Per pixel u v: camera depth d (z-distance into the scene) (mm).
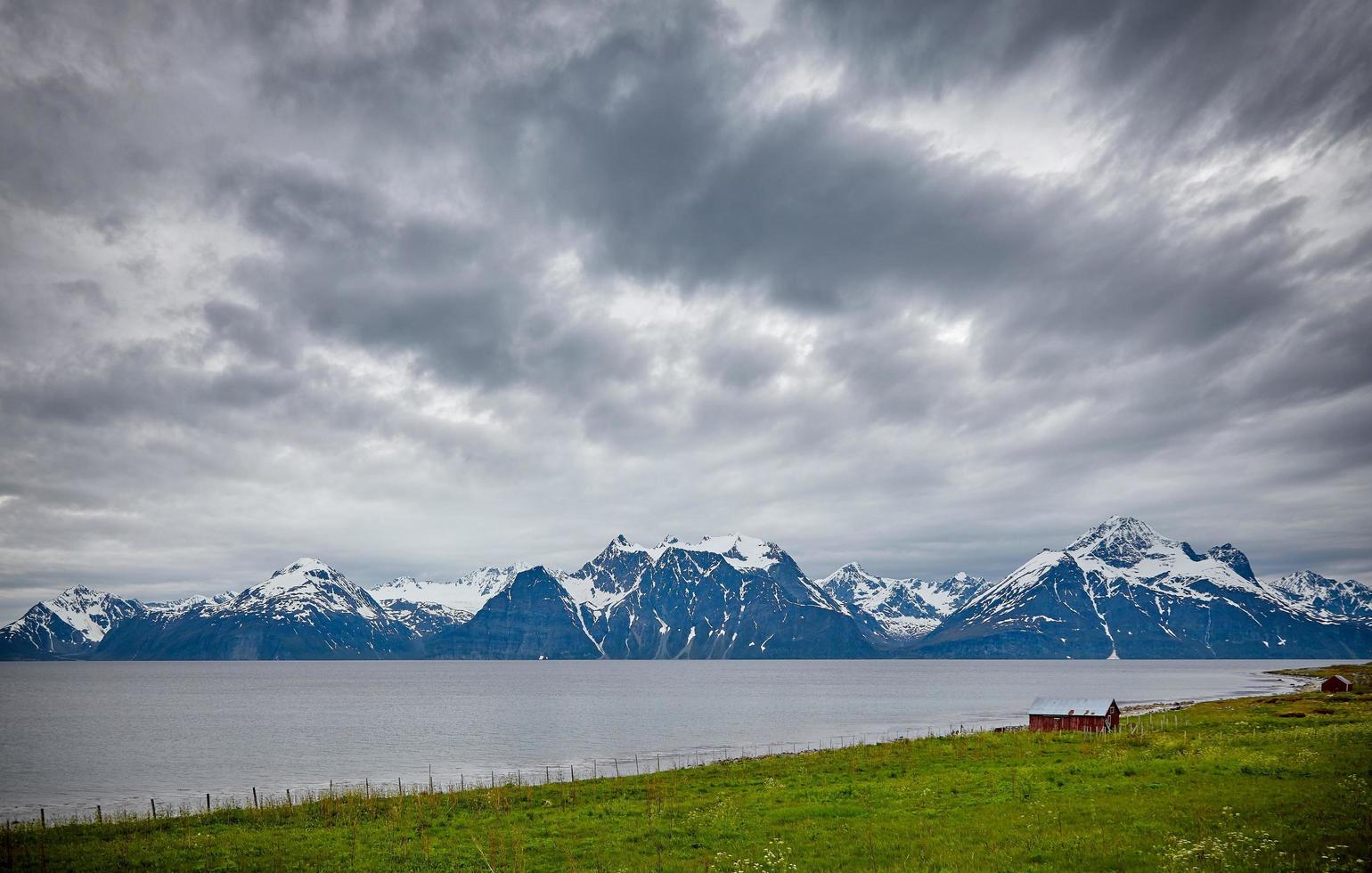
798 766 76000
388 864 41719
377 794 81125
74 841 51594
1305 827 36875
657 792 63562
